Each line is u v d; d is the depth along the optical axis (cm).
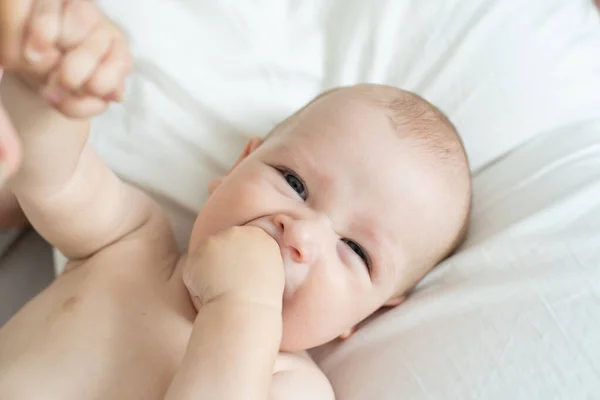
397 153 42
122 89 30
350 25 52
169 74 49
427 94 52
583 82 53
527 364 40
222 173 50
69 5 29
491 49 52
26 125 34
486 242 45
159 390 38
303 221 40
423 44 52
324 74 52
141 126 49
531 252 44
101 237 42
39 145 35
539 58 52
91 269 41
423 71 52
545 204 47
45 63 29
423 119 44
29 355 38
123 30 49
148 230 44
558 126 52
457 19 52
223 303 36
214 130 50
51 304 40
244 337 35
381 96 45
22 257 48
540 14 53
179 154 49
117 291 40
